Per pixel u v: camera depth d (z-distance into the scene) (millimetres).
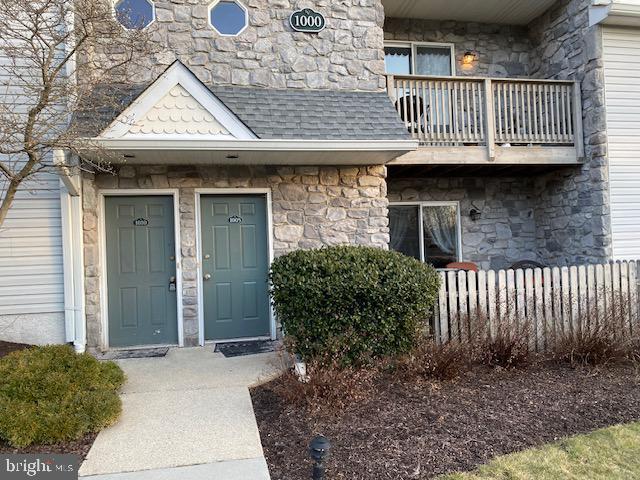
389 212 8156
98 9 4352
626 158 6980
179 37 5777
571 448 3000
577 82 7168
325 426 3352
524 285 4965
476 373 4438
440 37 8297
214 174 5875
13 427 3014
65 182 4922
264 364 4844
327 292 4258
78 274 5309
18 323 5250
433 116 6828
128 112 4820
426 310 4535
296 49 6113
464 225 8234
